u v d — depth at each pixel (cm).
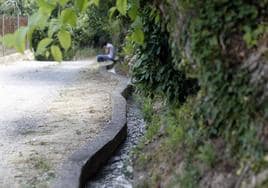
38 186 440
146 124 721
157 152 484
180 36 329
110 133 629
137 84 611
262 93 260
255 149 255
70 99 977
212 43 292
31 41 299
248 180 253
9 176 475
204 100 333
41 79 1346
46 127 714
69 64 1889
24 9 2125
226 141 305
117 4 343
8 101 956
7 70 1605
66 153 560
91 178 516
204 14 293
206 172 317
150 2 441
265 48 269
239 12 282
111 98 927
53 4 297
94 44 2456
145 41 531
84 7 308
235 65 286
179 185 349
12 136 656
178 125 460
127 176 511
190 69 335
